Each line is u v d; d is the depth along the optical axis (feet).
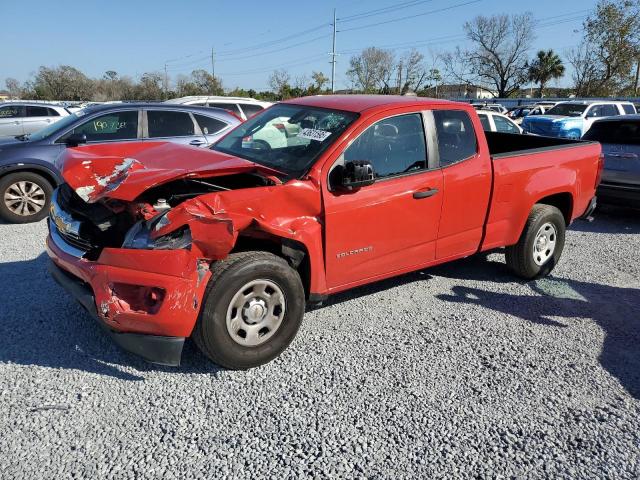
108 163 13.28
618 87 148.15
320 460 9.08
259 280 11.27
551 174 17.02
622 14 143.64
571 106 57.88
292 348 12.77
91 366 11.62
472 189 15.01
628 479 9.00
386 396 10.98
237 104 43.01
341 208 12.39
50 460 8.81
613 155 26.32
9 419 9.77
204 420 10.01
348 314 14.76
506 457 9.37
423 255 14.65
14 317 13.67
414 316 14.80
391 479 8.74
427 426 10.11
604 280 18.26
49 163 23.65
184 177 11.45
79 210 12.53
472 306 15.62
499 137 22.09
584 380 11.91
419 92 213.05
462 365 12.32
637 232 25.22
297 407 10.51
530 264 17.26
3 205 23.25
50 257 12.68
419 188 13.76
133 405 10.37
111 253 10.42
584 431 10.17
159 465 8.82
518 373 12.07
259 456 9.13
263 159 13.70
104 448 9.16
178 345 10.50
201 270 10.39
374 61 207.92
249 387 11.12
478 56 212.23
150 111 25.62
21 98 190.70
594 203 19.30
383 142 13.37
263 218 11.31
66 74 189.88
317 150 12.68
